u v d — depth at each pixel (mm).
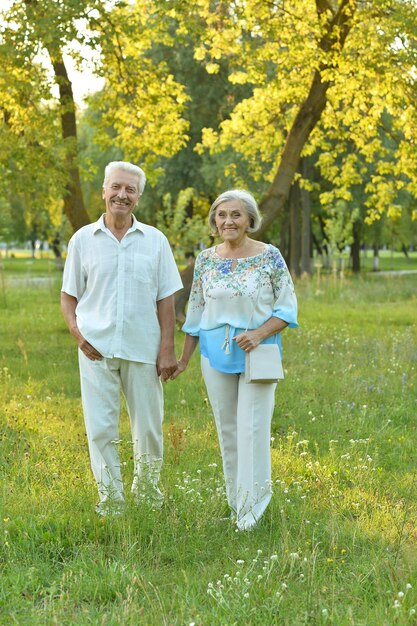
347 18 16312
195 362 12359
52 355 13070
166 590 4395
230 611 4020
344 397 9820
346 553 4918
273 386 5516
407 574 4523
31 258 91188
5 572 4609
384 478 6691
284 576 4469
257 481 5449
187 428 7969
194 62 32344
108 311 5504
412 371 11516
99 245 5539
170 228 28766
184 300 16422
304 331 15930
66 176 15273
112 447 5598
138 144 18250
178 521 5184
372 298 25312
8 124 16422
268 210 16844
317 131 19312
